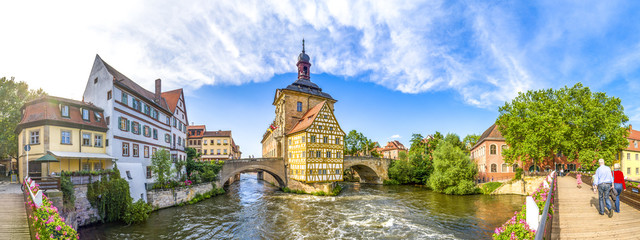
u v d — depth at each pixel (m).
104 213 18.95
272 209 27.03
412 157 55.19
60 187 15.77
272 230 19.95
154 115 31.80
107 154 23.11
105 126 23.42
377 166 53.16
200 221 21.88
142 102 28.83
